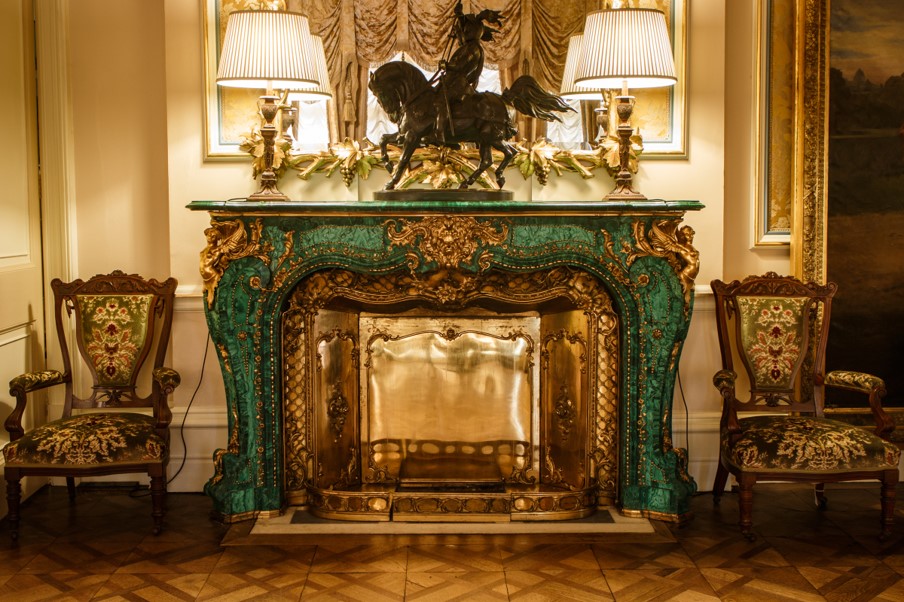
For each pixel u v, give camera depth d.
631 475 4.25
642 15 4.04
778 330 4.38
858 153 4.68
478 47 4.23
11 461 3.92
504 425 4.55
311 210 4.03
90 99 4.69
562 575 3.62
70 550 3.88
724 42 4.55
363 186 4.55
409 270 4.11
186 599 3.41
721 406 4.70
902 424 4.74
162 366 4.36
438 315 4.51
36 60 4.64
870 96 4.67
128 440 3.98
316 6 4.46
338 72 4.49
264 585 3.53
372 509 4.17
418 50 4.49
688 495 4.21
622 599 3.40
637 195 4.16
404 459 4.58
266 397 4.21
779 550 3.87
